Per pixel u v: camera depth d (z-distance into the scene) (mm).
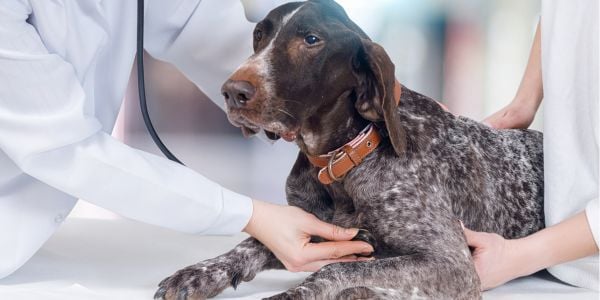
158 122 10508
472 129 3029
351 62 2590
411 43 10141
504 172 3037
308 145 2705
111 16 2740
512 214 3008
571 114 2795
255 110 2443
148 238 3492
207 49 3373
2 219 2557
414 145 2713
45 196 2619
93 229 3670
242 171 8234
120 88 2873
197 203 2512
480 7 9992
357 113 2682
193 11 3270
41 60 2373
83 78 2615
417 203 2611
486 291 2682
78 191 2455
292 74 2506
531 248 2600
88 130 2432
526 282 2848
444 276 2422
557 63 2801
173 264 2980
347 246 2520
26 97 2379
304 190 2883
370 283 2348
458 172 2816
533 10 9898
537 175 3125
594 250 2625
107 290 2514
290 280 2818
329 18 2598
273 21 2588
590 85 2732
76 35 2559
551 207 2812
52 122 2379
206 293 2506
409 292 2361
